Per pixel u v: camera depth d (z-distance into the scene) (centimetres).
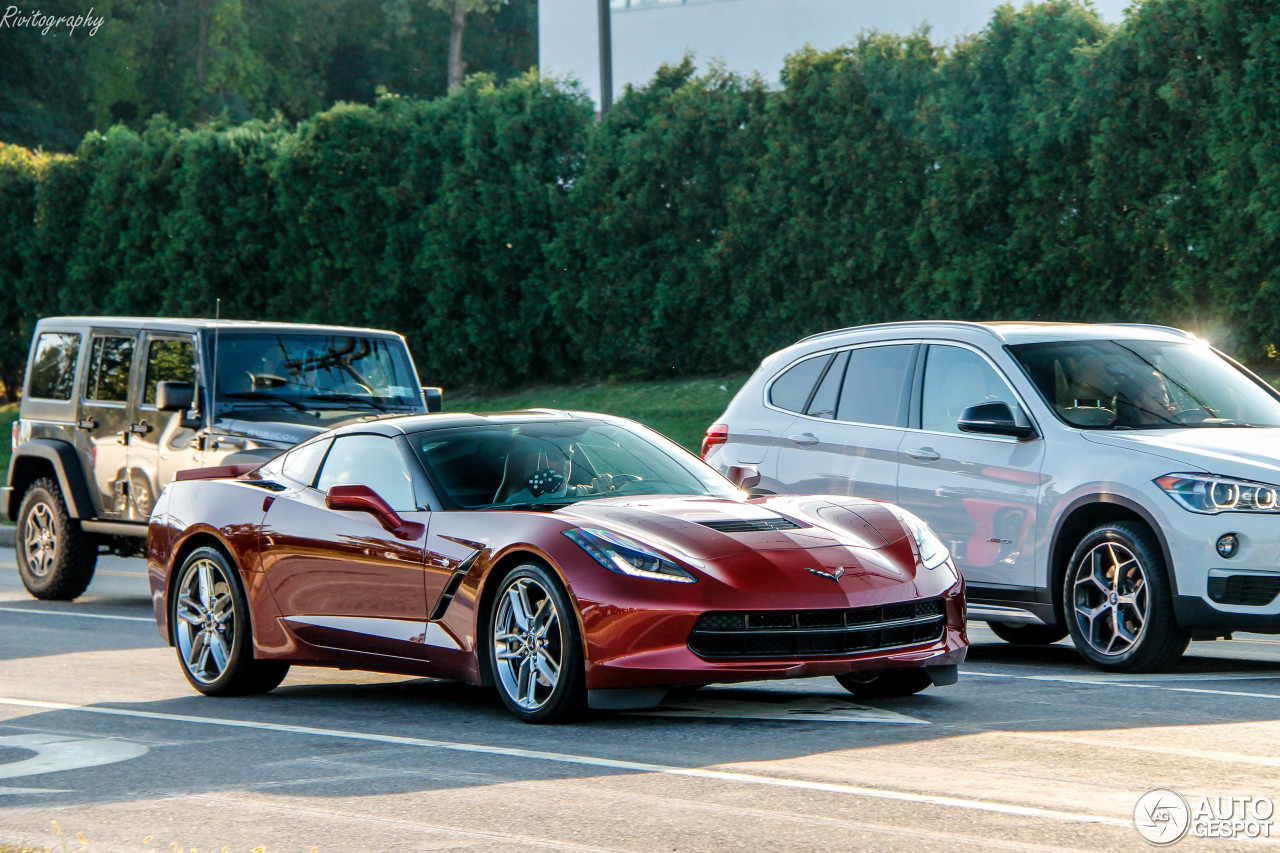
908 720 1548
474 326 5631
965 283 4456
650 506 1634
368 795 1273
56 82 13700
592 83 7312
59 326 3206
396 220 5838
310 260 6031
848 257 4762
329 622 1780
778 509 1677
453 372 5838
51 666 2200
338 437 1877
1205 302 4069
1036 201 4331
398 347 3094
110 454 2998
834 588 1512
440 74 15625
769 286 4944
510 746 1466
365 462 1817
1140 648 1859
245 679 1892
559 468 1747
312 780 1347
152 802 1287
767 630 1483
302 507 1839
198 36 14438
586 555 1529
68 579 3106
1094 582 1911
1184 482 1819
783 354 2378
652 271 5278
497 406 5600
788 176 4866
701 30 6944
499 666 1605
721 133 5100
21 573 3192
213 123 6412
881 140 4631
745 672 1470
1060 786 1229
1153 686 1761
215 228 6181
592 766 1353
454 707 1761
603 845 1081
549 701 1551
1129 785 1230
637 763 1359
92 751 1534
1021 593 1989
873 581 1541
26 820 1234
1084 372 2052
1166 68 4056
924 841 1062
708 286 5122
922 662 1562
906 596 1552
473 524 1641
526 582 1579
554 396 5525
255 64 14625
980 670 1941
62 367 3159
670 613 1477
